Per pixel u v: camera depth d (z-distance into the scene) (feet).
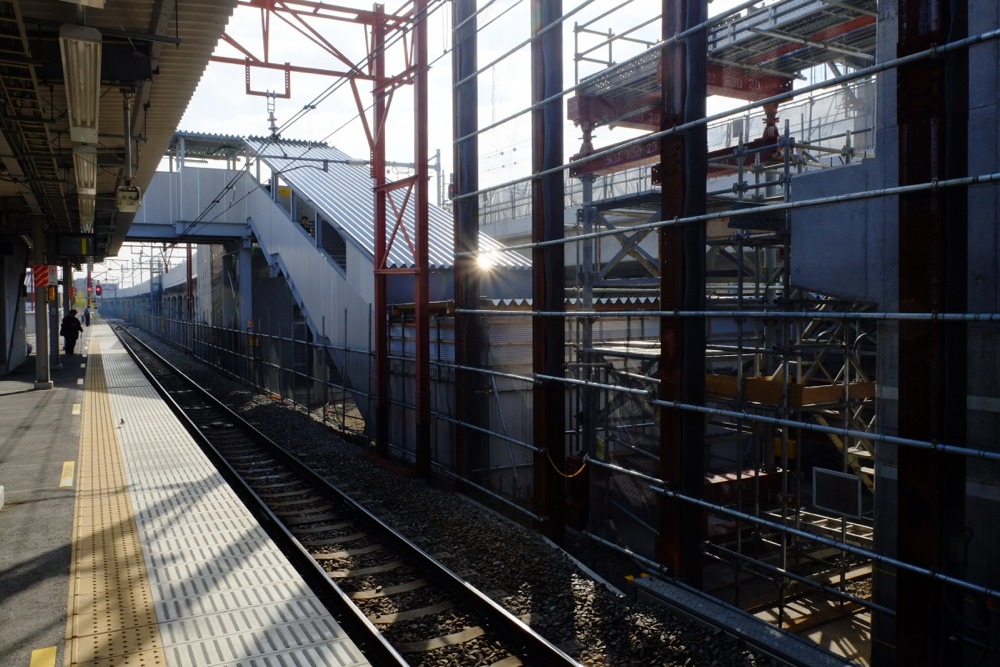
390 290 50.52
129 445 37.96
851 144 36.60
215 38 31.32
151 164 54.60
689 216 21.57
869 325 31.65
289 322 87.92
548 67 27.50
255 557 21.67
